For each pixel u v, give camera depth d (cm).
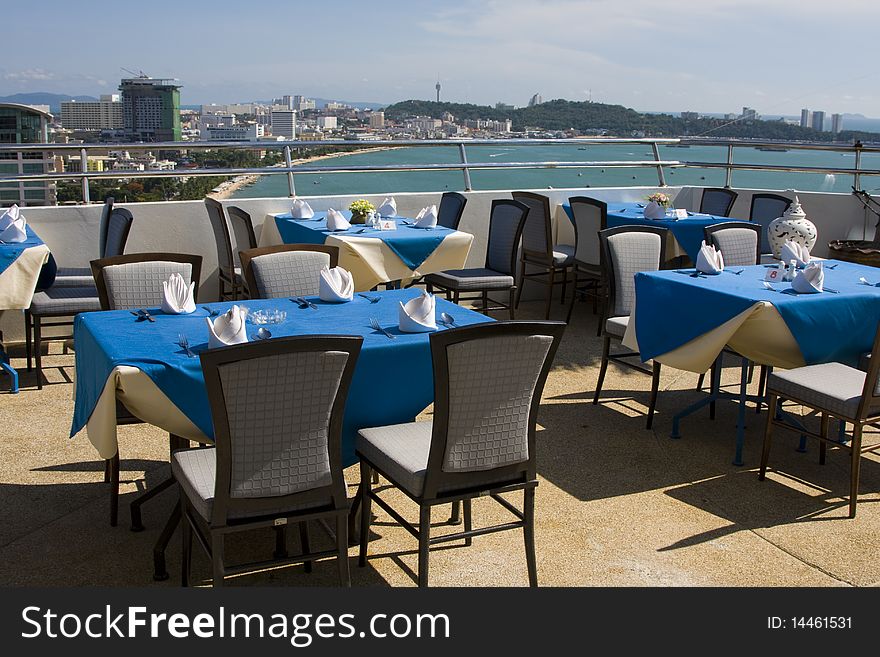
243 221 545
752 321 365
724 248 504
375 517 320
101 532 301
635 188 772
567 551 296
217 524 228
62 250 564
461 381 241
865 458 390
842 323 376
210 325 276
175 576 273
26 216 551
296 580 272
